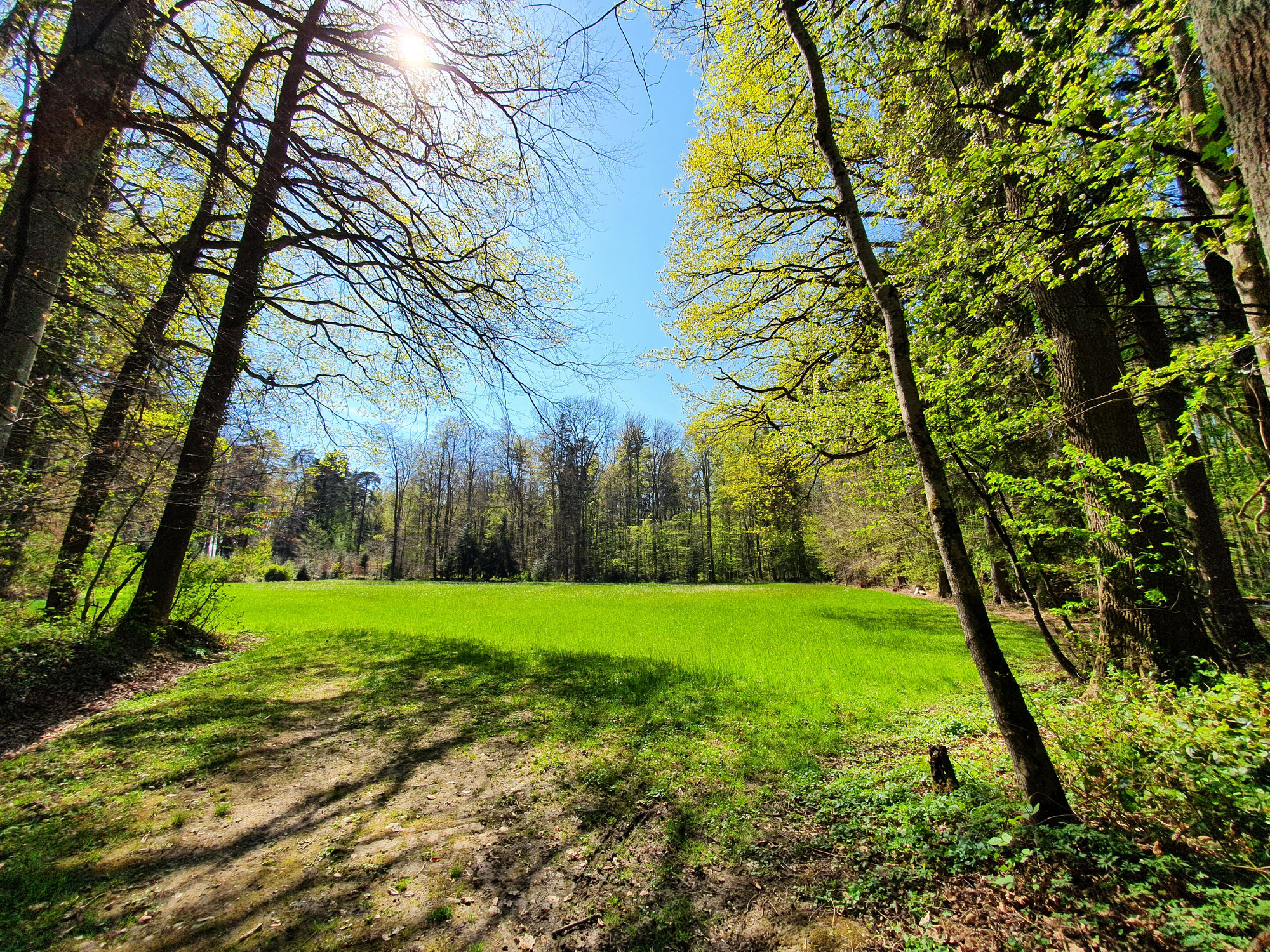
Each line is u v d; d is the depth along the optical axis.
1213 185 4.30
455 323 8.95
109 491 7.00
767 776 4.77
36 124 3.56
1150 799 3.30
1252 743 3.17
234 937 2.66
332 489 53.22
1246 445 6.27
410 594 26.62
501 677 8.35
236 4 6.48
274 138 7.88
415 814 4.04
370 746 5.39
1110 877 2.77
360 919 2.84
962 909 2.77
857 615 17.58
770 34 6.39
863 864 3.31
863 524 24.02
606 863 3.43
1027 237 4.92
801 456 11.30
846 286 9.41
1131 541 5.36
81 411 5.82
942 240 5.76
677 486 56.56
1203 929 2.30
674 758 5.13
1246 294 4.59
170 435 8.09
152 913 2.80
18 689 5.68
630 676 8.41
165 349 5.66
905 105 7.25
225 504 9.27
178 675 7.75
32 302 3.61
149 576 8.50
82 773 4.37
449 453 46.03
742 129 9.88
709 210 11.16
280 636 11.71
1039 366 7.83
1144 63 3.79
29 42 3.48
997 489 6.57
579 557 47.81
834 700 7.07
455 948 2.66
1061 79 4.39
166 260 5.99
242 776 4.52
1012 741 3.49
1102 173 4.00
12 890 2.89
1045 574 7.68
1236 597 7.30
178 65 5.06
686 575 51.81
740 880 3.25
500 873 3.31
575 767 4.94
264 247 8.73
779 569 51.31
